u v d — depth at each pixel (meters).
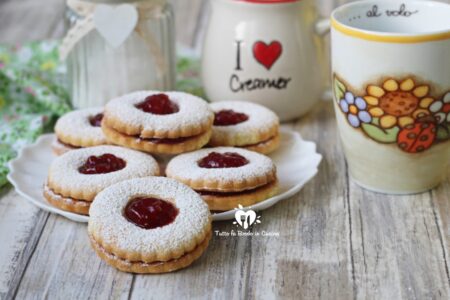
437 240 0.52
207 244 0.51
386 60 0.52
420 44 0.51
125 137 0.56
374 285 0.49
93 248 0.50
